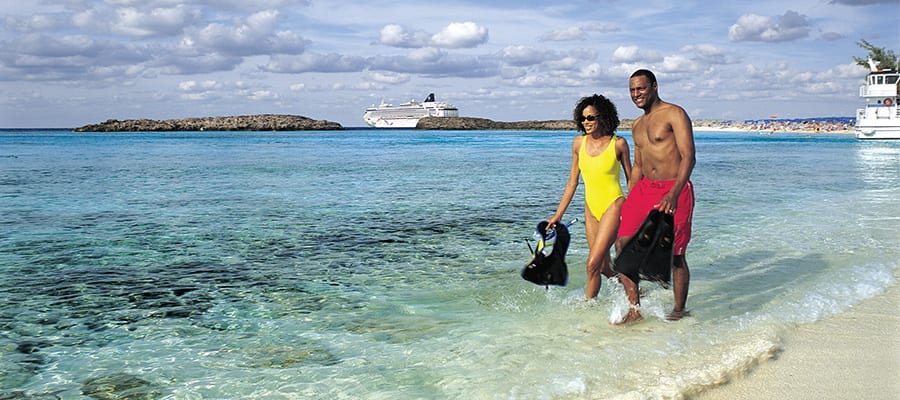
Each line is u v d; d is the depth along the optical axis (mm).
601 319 4715
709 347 4012
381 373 3732
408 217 10742
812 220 9742
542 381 3518
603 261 5047
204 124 163625
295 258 7359
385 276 6402
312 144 59562
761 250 7332
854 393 3264
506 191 15367
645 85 4551
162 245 8164
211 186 16656
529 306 5160
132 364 3984
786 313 4703
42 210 11609
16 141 68375
